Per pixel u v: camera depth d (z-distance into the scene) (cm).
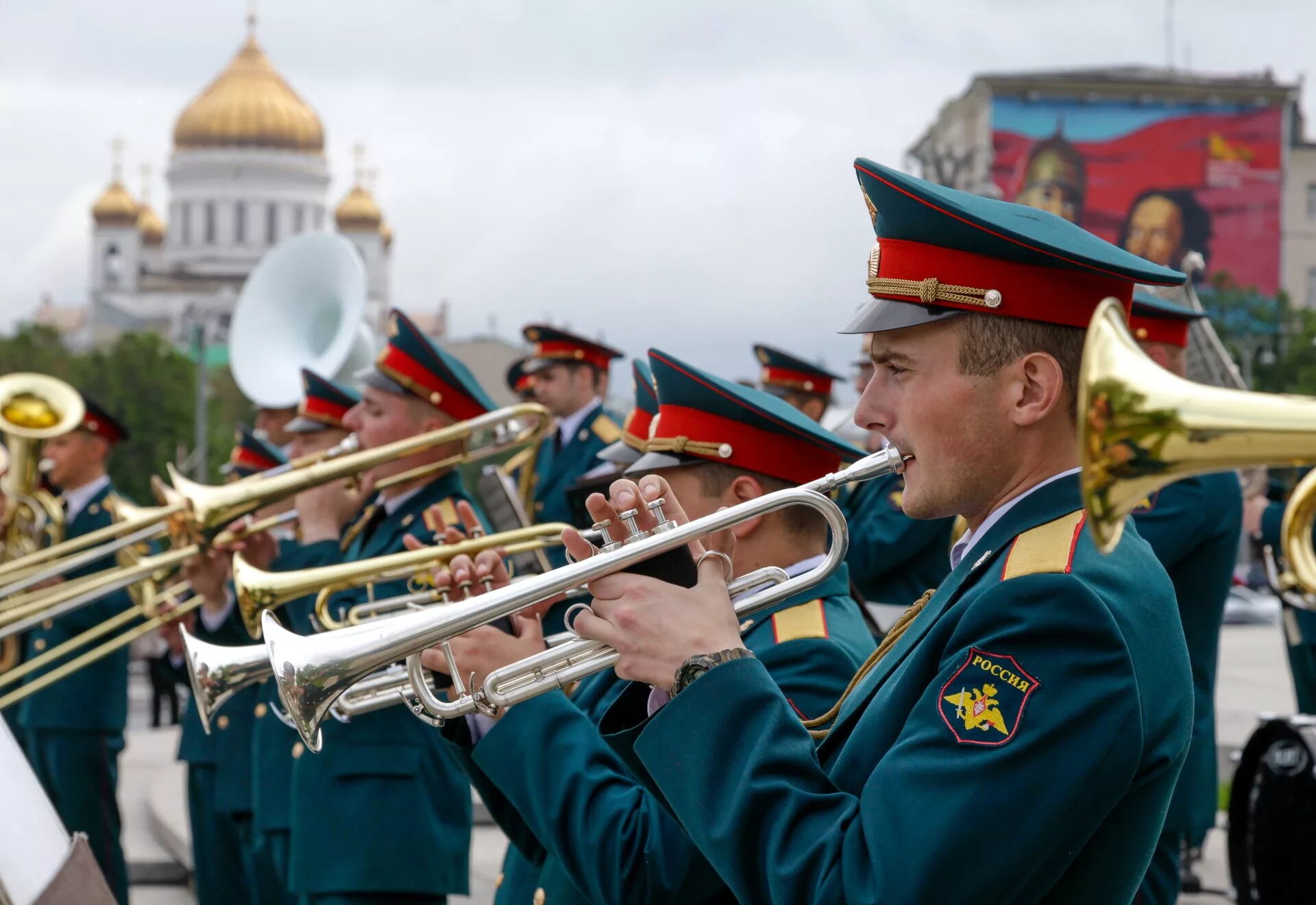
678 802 210
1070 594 196
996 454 212
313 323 791
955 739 193
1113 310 178
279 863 540
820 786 207
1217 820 700
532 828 278
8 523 738
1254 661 1401
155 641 1313
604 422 805
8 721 759
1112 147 5722
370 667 248
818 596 304
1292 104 5788
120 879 730
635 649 219
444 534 422
